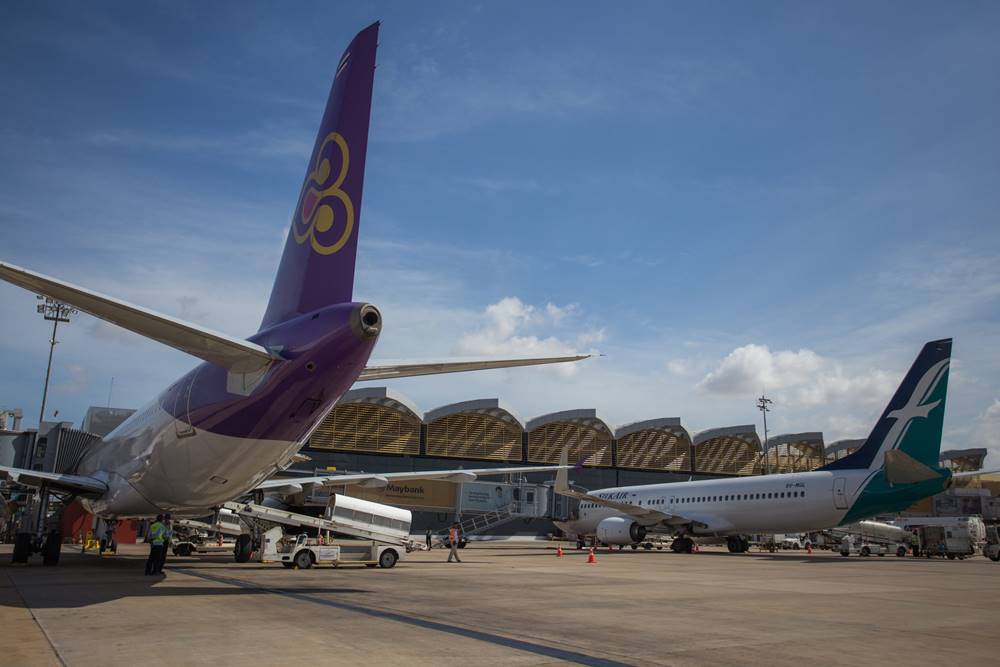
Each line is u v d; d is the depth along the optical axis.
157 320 10.17
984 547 38.22
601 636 8.76
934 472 28.62
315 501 24.97
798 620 10.65
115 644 7.55
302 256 13.77
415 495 57.50
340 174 13.37
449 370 12.95
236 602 11.35
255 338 13.62
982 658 7.69
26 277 8.70
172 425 15.92
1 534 35.88
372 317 12.64
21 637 7.95
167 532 17.44
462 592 14.05
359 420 59.16
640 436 68.31
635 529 38.50
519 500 56.94
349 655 7.10
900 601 13.66
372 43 13.34
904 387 30.75
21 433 41.69
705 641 8.54
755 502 35.12
